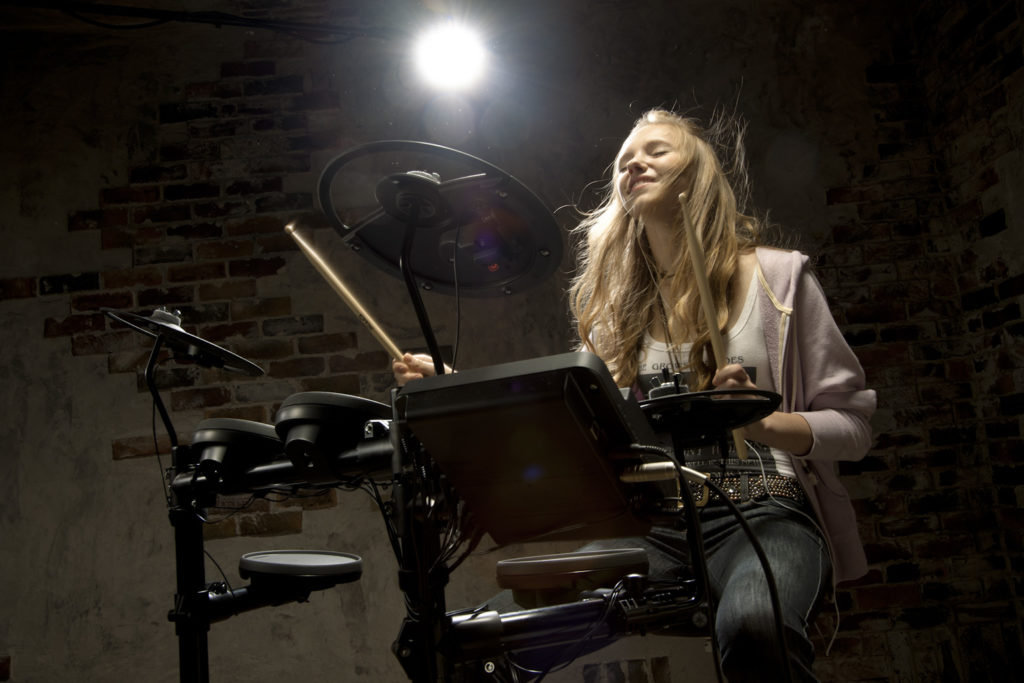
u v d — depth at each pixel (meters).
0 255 3.23
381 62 3.39
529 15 3.40
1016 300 2.83
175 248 3.24
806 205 3.16
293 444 1.16
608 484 0.96
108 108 3.35
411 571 1.07
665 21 3.37
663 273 1.72
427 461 1.07
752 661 1.13
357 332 3.18
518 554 2.93
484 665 1.16
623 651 2.83
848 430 1.41
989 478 2.96
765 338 1.52
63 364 3.15
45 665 2.93
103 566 3.00
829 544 1.44
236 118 3.35
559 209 3.03
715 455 1.48
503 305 3.20
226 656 2.92
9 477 3.06
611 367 1.69
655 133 1.73
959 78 3.04
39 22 3.33
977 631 2.85
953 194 3.12
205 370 3.14
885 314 3.07
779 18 3.32
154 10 3.16
